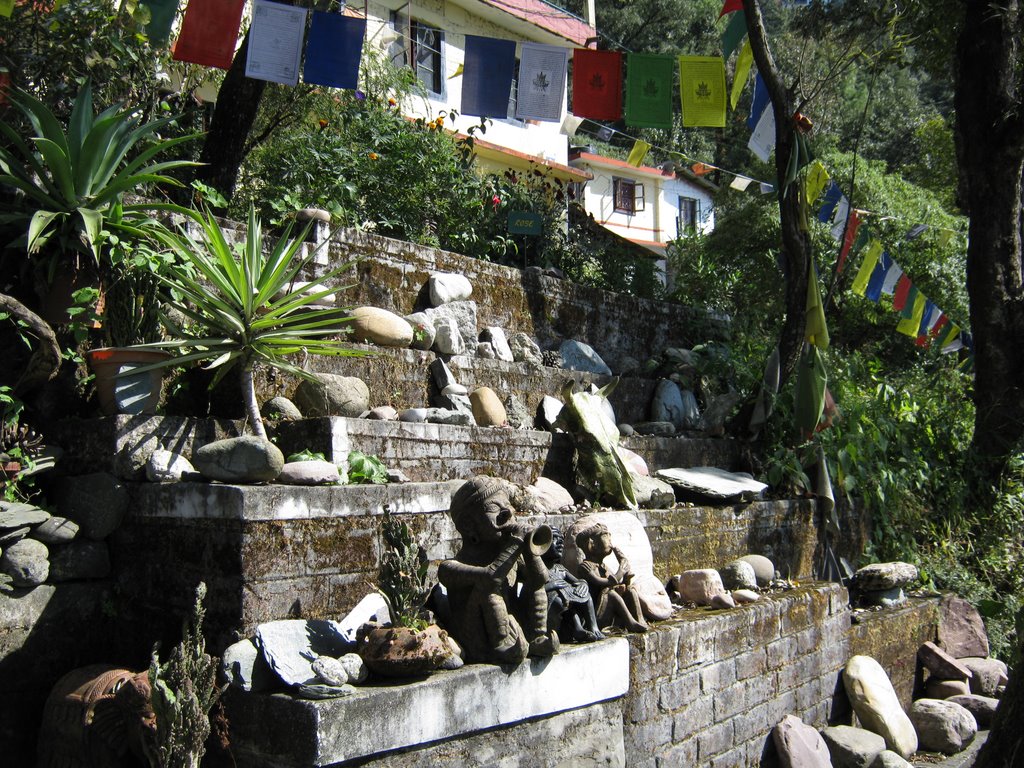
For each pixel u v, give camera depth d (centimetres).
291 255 550
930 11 1085
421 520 518
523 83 666
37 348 542
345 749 376
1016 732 468
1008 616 915
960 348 1315
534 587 459
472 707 425
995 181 1059
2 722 449
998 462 1055
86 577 491
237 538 439
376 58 1077
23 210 567
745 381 965
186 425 526
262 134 941
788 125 889
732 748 602
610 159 1958
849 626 749
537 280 908
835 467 886
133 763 420
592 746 492
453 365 727
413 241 926
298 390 612
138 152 688
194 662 387
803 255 896
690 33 2478
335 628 444
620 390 873
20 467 498
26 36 647
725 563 734
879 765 644
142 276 567
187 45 584
